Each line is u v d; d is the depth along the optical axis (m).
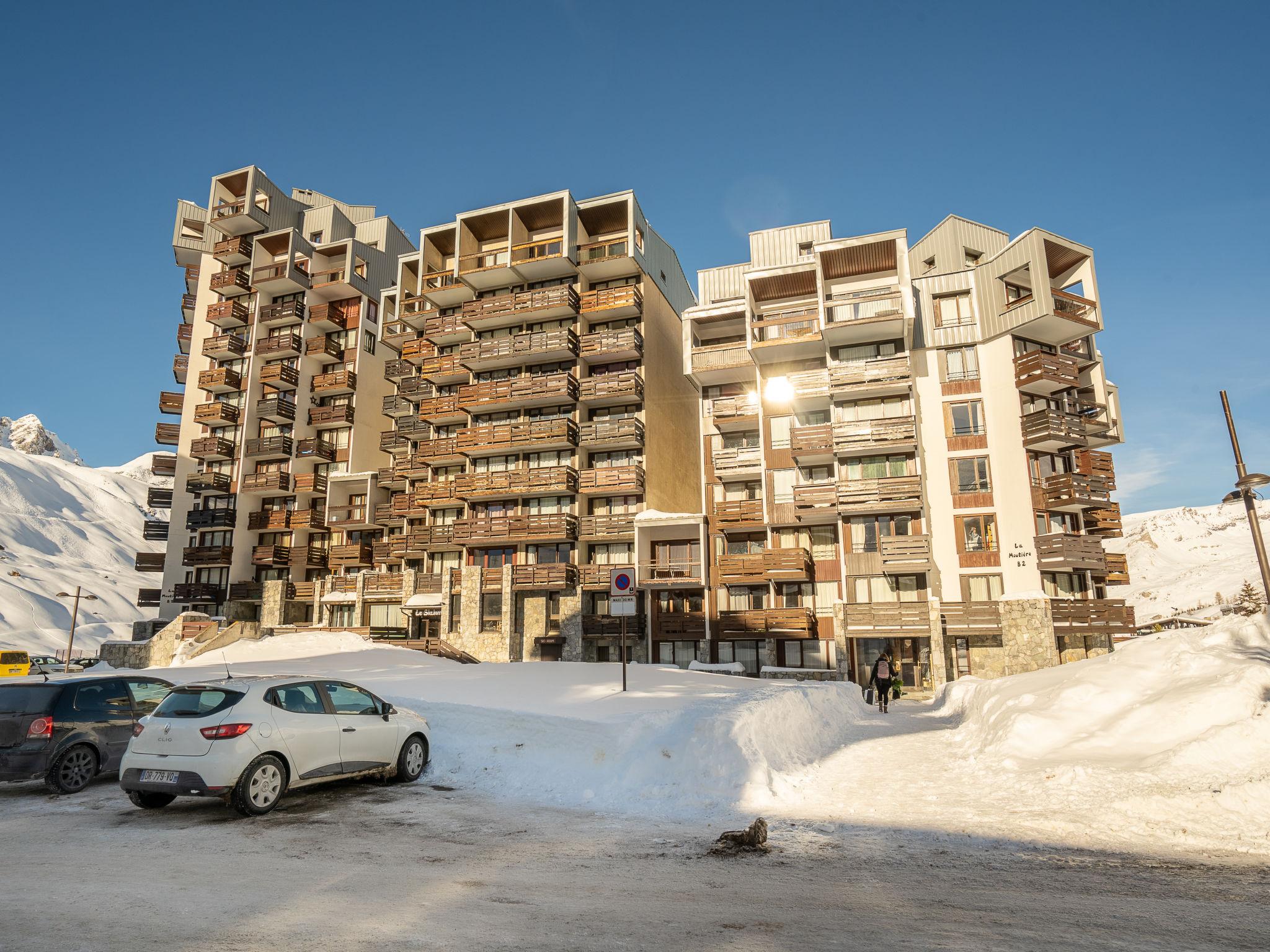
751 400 41.62
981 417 37.69
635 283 46.09
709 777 10.88
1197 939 5.06
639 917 5.65
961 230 42.75
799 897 6.20
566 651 41.34
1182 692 11.02
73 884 6.45
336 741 10.76
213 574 54.69
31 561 135.50
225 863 7.25
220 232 60.59
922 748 14.49
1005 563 35.88
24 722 11.01
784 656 38.75
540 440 43.28
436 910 5.82
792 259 45.50
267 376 55.31
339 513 52.97
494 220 47.50
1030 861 7.18
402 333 54.75
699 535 40.75
